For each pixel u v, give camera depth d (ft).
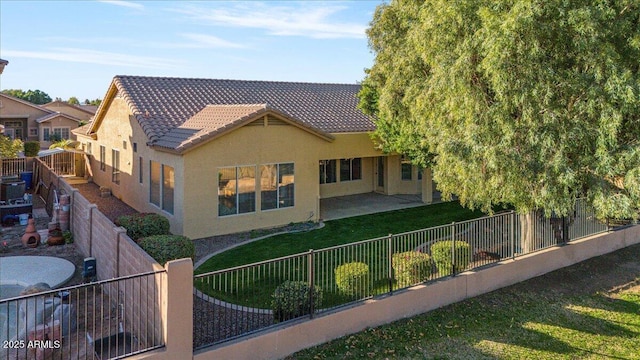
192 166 52.90
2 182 74.64
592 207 40.78
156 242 34.47
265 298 34.35
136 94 68.74
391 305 32.73
